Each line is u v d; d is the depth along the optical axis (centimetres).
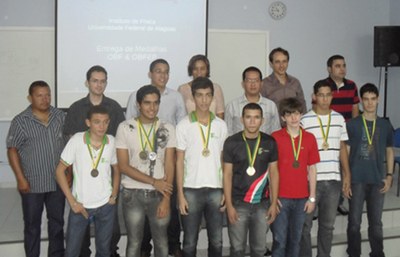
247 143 298
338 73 404
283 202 314
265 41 575
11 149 313
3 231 386
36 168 315
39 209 322
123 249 369
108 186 297
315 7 585
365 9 601
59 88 521
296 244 322
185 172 301
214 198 300
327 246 338
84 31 519
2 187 541
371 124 344
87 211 291
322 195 331
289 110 308
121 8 525
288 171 312
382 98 616
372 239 354
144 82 538
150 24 532
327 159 329
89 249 342
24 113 316
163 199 291
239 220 299
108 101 332
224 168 299
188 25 541
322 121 333
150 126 295
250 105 296
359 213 350
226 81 571
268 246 376
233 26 565
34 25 524
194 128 298
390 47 543
